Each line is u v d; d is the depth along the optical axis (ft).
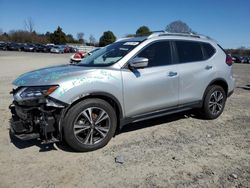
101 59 16.02
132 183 11.21
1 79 38.63
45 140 12.95
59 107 12.71
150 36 16.46
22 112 13.26
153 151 14.21
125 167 12.47
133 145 14.93
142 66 14.57
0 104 23.03
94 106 13.70
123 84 14.56
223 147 14.97
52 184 11.02
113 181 11.32
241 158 13.67
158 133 16.88
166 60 16.70
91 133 13.87
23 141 15.07
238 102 26.68
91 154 13.70
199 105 18.88
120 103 14.64
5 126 17.44
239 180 11.57
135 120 15.66
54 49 170.30
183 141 15.67
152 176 11.76
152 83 15.70
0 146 14.40
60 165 12.53
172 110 17.29
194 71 17.88
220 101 20.20
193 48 18.43
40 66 63.16
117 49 16.33
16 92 13.83
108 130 14.42
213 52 19.57
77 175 11.71
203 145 15.17
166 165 12.75
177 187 10.98
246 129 18.11
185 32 18.72
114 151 14.10
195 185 11.13
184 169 12.41
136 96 15.16
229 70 20.36
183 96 17.53
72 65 16.34
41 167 12.32
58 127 12.99
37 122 12.98
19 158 13.12
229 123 19.33
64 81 12.91
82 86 13.17
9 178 11.37
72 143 13.37
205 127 18.26
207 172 12.18
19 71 50.55
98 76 13.78
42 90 12.72
